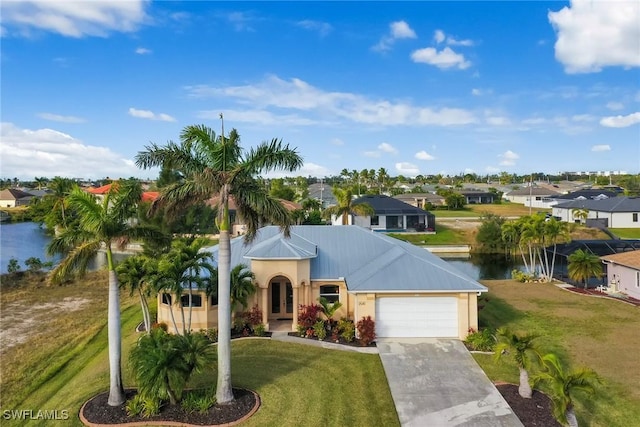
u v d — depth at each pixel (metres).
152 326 26.36
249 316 25.48
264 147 17.39
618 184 152.25
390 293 24.41
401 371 20.30
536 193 115.12
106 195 17.61
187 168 17.27
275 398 17.77
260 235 31.45
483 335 23.45
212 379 19.44
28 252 64.44
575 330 26.41
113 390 17.28
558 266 44.88
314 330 24.72
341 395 18.06
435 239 68.12
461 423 15.91
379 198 79.62
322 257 28.81
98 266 51.28
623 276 35.44
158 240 18.39
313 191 115.31
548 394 17.88
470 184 195.75
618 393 18.16
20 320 31.39
